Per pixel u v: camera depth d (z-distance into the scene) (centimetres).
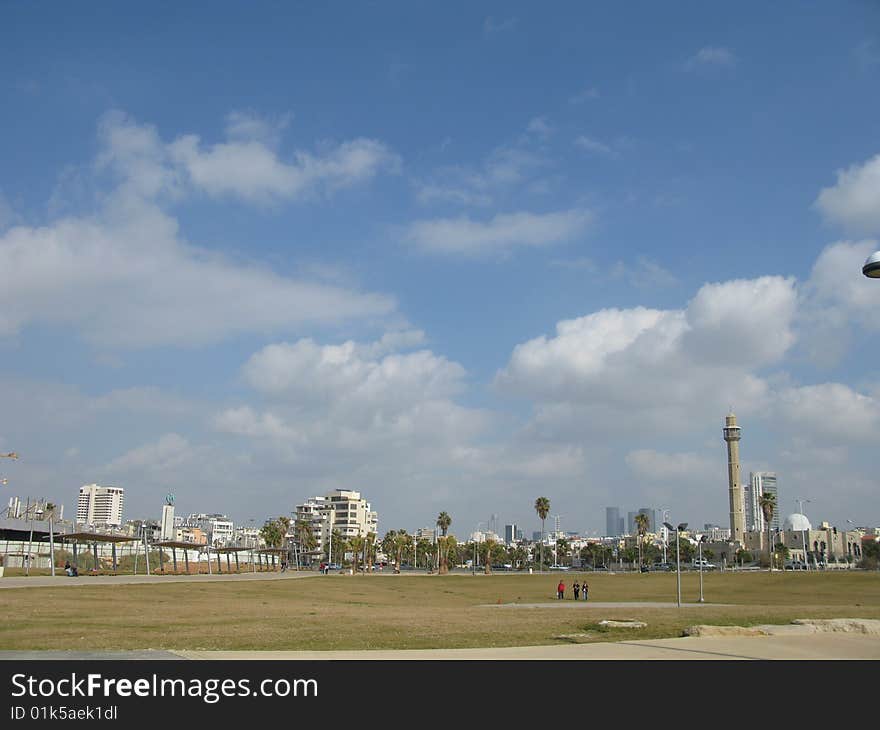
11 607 3809
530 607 5525
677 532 6719
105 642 2278
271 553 16662
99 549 10756
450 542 19862
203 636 2517
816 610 4553
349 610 4562
